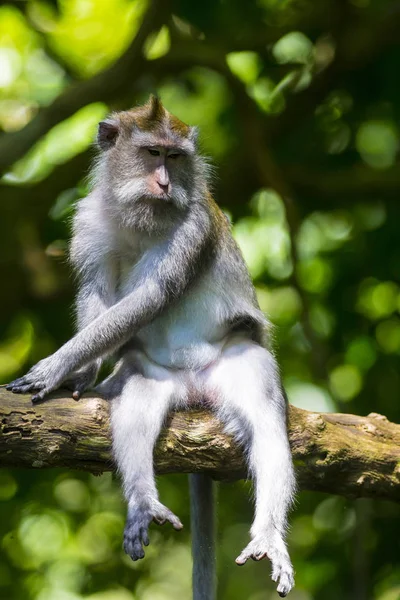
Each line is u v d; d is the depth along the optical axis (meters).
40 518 16.00
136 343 9.93
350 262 16.50
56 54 17.38
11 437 8.38
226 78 15.48
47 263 15.28
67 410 8.64
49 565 15.70
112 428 8.80
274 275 17.38
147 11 14.34
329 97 17.17
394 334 16.47
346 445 9.68
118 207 9.93
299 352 17.33
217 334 10.14
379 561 13.73
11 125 17.47
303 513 15.74
